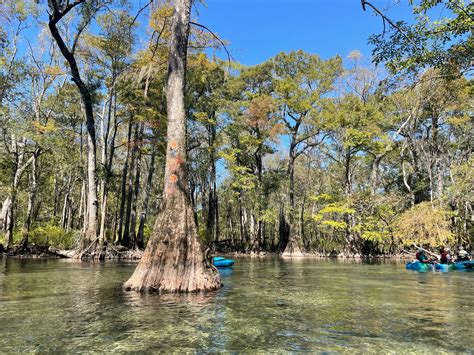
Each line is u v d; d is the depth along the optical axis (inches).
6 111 906.1
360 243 1238.9
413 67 411.2
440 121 1224.8
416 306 261.7
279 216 1578.5
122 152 1486.2
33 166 1028.5
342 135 1200.2
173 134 349.1
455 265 633.0
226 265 702.5
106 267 607.5
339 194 1382.9
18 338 173.3
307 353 153.0
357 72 1283.2
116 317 217.8
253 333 183.5
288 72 1424.7
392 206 1184.8
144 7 467.2
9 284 375.9
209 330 189.3
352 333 183.9
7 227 1048.2
